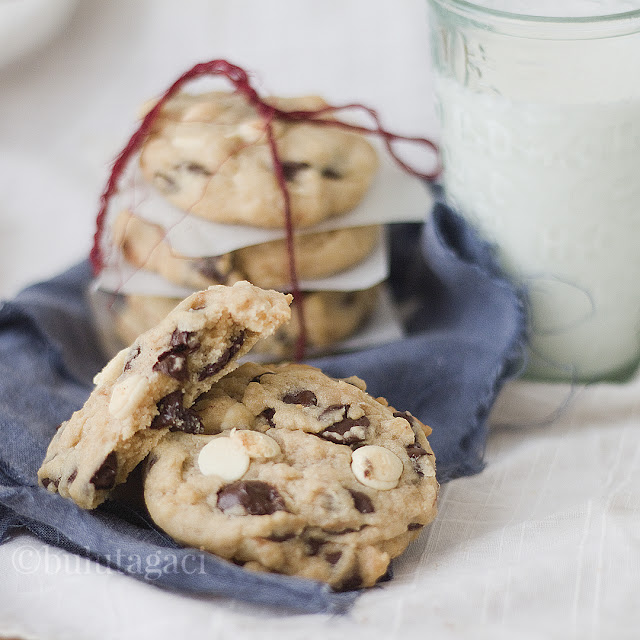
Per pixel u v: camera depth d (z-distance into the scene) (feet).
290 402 1.71
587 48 1.85
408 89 2.50
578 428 1.92
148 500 1.63
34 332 2.01
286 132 1.97
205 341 1.67
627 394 1.93
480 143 1.92
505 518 1.76
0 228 2.36
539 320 1.97
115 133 2.46
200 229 1.92
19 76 2.49
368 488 1.64
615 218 1.91
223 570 1.59
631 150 1.87
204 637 1.58
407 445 1.69
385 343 1.98
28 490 1.66
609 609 1.60
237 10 2.47
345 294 1.98
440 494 1.79
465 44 1.89
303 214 1.91
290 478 1.63
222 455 1.64
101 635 1.59
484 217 1.96
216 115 1.98
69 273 2.12
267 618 1.60
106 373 1.73
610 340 1.98
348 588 1.63
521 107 1.87
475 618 1.60
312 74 2.51
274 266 1.93
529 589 1.62
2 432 1.79
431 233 1.97
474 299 1.96
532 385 1.97
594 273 1.94
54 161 2.49
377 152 2.08
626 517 1.70
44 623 1.61
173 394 1.66
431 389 1.90
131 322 1.97
